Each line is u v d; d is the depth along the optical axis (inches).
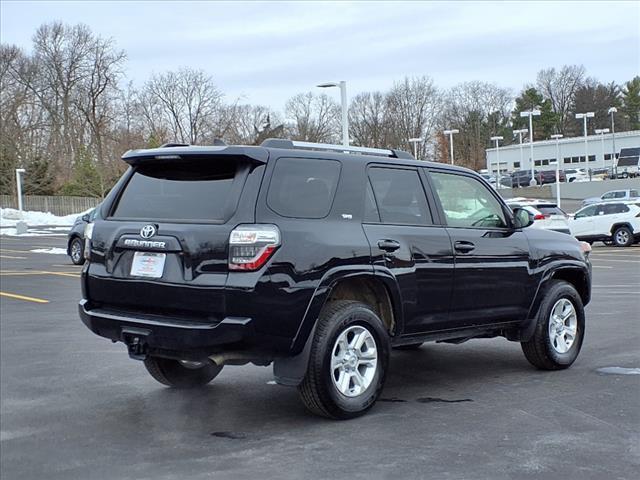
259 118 3358.8
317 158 216.4
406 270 228.2
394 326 229.6
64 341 350.3
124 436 203.3
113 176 2247.8
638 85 4849.9
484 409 226.5
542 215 888.9
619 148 3462.1
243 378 272.1
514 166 3742.6
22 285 593.6
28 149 2753.4
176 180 214.7
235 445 194.1
